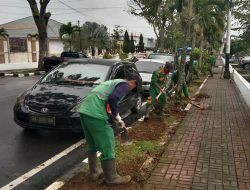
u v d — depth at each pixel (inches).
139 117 379.9
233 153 241.6
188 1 453.7
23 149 254.1
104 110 174.4
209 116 369.1
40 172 212.4
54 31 2288.4
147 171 204.4
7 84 678.5
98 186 183.5
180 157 230.8
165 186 185.8
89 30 2079.2
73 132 272.2
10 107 414.6
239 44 1028.5
